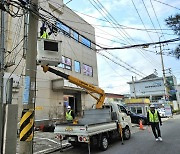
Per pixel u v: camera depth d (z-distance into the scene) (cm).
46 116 1752
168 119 2859
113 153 858
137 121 2227
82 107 2231
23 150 631
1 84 656
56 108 1881
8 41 1405
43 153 880
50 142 1109
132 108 2692
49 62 723
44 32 873
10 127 605
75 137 888
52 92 1875
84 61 2417
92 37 2644
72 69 2181
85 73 2408
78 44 2334
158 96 5634
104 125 969
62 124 929
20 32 1523
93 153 876
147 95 5759
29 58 688
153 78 5766
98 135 925
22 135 640
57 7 2028
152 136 1290
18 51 1489
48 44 719
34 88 678
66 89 1959
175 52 806
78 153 888
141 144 1027
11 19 1450
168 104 3662
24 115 651
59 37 2014
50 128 1557
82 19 2480
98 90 1182
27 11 747
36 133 1451
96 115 1158
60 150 954
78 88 2009
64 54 2078
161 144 1002
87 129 843
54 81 1869
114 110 1188
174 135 1274
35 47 701
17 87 1380
